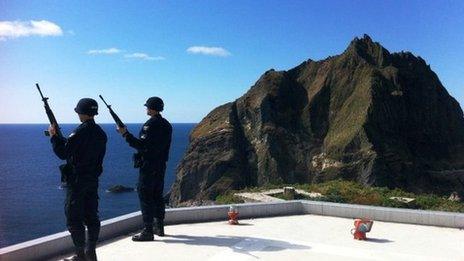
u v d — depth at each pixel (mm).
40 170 127688
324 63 121062
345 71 114312
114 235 8703
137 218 9320
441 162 105500
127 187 99750
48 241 7367
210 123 108750
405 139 104250
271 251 7754
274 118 105250
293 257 7430
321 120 109000
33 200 81500
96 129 6637
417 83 113750
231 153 97375
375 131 98188
